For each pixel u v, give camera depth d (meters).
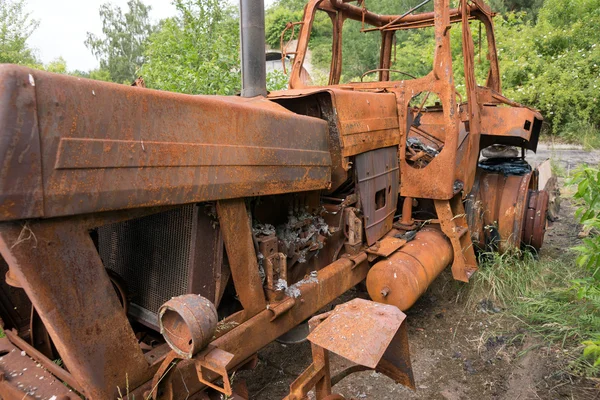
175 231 1.81
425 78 3.08
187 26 7.07
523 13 14.55
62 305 1.27
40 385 1.65
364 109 2.73
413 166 3.43
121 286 1.89
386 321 1.72
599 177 2.27
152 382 1.50
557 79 11.41
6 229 1.14
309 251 2.52
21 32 14.44
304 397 1.67
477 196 3.92
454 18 4.38
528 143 4.48
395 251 2.89
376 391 2.48
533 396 2.41
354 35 15.72
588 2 12.84
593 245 2.42
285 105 2.67
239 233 1.88
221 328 1.81
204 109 1.63
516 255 3.83
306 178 2.20
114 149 1.33
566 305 3.13
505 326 3.14
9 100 1.10
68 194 1.23
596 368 2.53
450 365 2.73
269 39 20.48
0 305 1.97
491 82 4.67
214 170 1.67
